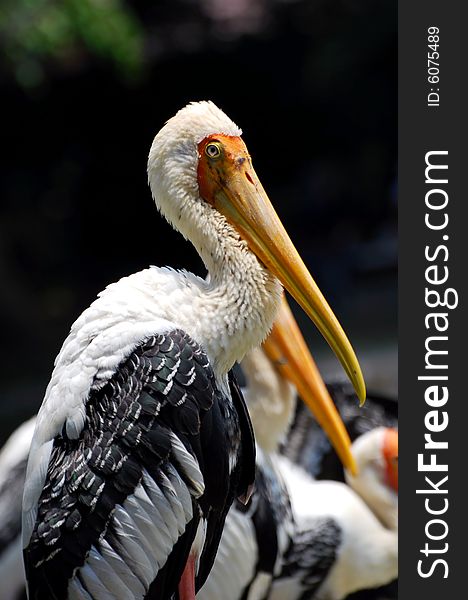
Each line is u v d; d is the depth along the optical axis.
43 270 32.31
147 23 29.67
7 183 33.25
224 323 6.07
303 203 34.72
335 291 30.19
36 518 5.78
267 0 30.11
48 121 31.95
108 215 34.75
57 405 5.83
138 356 5.81
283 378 9.15
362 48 30.66
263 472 8.99
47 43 22.22
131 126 33.25
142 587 5.77
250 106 33.28
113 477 5.70
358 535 10.03
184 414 5.78
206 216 6.29
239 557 8.75
